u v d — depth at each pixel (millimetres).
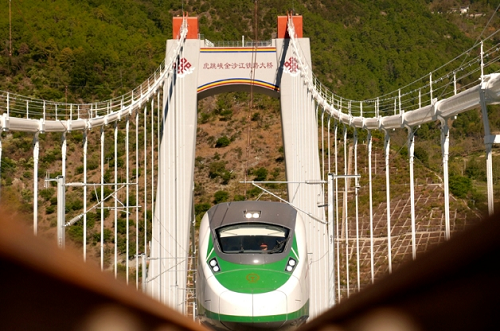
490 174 18953
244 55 55188
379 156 86375
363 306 4184
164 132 54031
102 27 121625
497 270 2453
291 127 54312
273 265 26641
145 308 3781
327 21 158625
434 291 2812
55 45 104375
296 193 51750
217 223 29109
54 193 72562
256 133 126688
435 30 156250
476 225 2455
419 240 47406
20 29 102812
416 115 30281
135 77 109500
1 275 2197
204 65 55156
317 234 49906
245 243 27719
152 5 149875
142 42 124625
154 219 51594
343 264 53688
